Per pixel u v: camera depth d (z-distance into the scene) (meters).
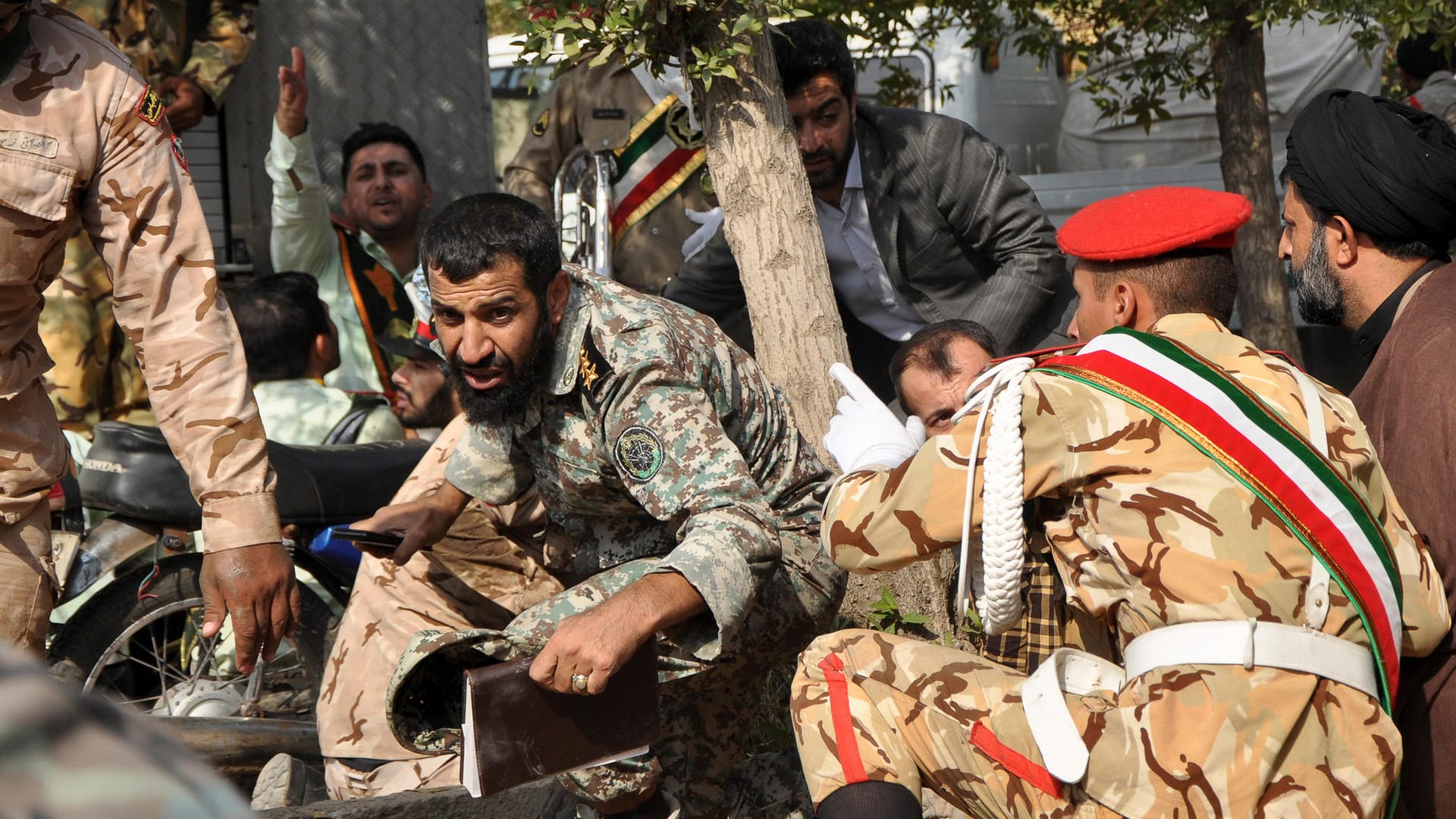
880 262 4.29
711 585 2.15
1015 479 1.88
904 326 4.45
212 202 5.64
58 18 2.24
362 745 2.84
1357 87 6.14
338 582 3.75
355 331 5.16
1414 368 2.03
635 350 2.36
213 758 3.25
